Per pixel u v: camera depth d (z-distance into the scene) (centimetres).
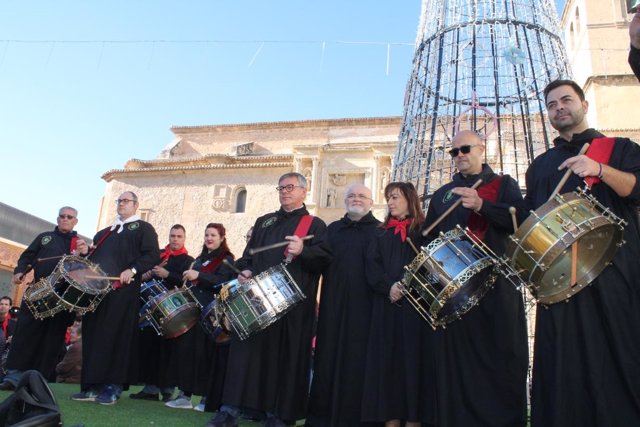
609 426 278
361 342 463
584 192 304
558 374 294
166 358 666
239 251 2830
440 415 380
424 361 421
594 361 290
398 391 423
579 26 2356
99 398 560
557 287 304
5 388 596
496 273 379
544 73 785
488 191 414
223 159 3209
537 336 317
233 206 2981
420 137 831
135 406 578
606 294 297
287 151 3416
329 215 2689
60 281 548
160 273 678
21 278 674
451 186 450
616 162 320
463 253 364
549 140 872
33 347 612
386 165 2698
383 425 443
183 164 3325
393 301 423
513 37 787
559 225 296
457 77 803
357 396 450
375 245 473
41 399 328
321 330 488
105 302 571
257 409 442
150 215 3081
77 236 708
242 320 433
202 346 647
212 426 436
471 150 439
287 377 454
